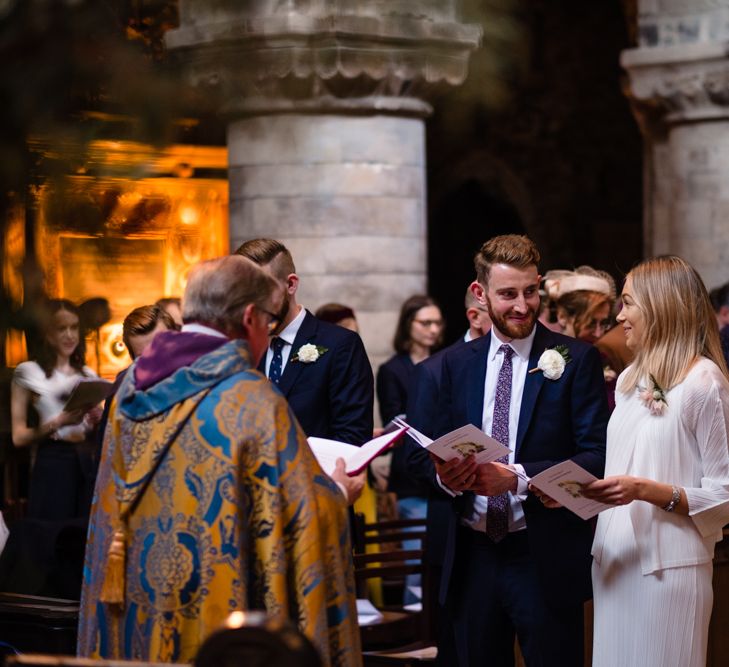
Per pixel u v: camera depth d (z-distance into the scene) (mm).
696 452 3191
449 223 14188
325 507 2365
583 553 3502
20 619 3568
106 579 2334
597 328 4793
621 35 14516
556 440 3518
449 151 13789
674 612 3154
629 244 14703
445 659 3695
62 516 4520
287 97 6453
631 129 14695
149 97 1455
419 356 6328
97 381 3643
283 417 2338
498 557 3555
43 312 1550
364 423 3863
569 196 14406
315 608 2277
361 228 6777
